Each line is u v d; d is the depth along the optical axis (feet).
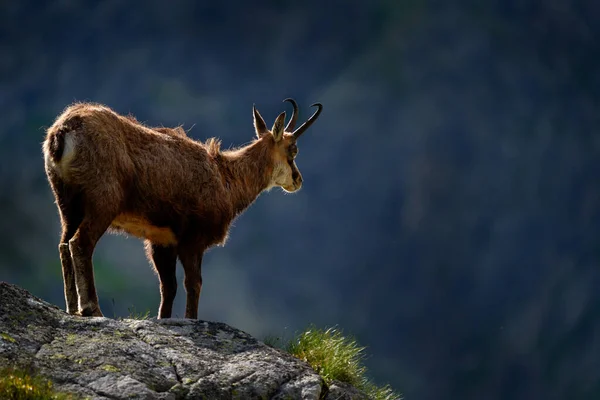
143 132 99.91
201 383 80.33
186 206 103.65
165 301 107.45
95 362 79.05
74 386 75.72
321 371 91.09
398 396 99.09
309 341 96.58
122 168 94.79
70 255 91.97
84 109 94.02
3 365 75.61
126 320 89.20
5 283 86.12
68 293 91.61
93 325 85.05
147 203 99.60
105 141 92.63
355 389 90.43
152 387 78.07
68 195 92.02
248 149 119.44
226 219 109.81
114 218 93.76
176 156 102.68
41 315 84.17
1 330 79.97
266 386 82.79
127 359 80.69
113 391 75.87
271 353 88.48
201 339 88.02
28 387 72.28
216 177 107.86
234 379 82.23
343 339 99.25
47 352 79.20
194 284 104.32
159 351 83.56
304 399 83.25
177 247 105.09
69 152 90.33
